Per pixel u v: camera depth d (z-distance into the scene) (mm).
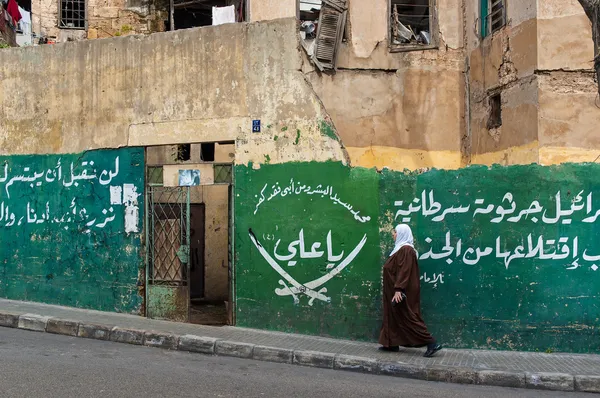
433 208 8812
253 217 9625
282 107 9523
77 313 10180
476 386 7301
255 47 9719
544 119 10719
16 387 6102
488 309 8578
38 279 11086
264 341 8695
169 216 10188
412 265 8188
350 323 9031
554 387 7188
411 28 13781
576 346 8375
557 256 8453
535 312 8461
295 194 9398
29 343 8500
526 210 8523
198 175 9945
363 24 13305
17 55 11461
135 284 10289
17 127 11438
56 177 11062
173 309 10055
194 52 10078
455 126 13234
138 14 17219
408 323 8125
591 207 8430
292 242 9383
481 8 12789
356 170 9109
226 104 9852
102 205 10633
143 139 10344
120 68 10609
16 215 11375
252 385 6758
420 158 13156
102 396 5941
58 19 17016
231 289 9727
